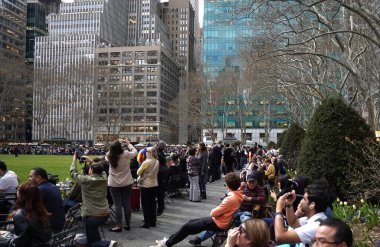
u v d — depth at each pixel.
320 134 12.12
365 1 17.22
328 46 24.30
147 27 173.50
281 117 64.81
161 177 11.64
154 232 9.56
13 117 119.44
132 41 174.38
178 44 185.75
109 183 9.56
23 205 5.44
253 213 7.85
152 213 10.09
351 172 11.28
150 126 133.50
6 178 9.50
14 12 134.12
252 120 88.38
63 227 7.20
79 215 9.41
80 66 94.50
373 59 22.02
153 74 135.88
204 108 68.25
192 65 196.88
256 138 88.44
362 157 11.41
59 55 141.75
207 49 80.12
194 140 126.31
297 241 4.65
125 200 9.68
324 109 12.42
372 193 10.80
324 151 11.85
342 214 8.63
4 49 126.12
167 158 14.55
